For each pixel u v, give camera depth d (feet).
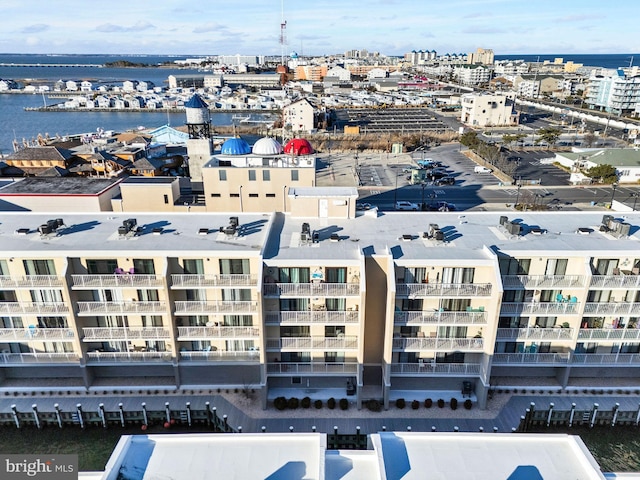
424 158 499.92
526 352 151.33
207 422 149.28
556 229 160.76
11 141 630.33
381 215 174.40
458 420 145.07
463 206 343.05
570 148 524.11
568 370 151.74
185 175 391.24
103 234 153.48
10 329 147.23
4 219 165.58
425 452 98.37
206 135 297.12
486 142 543.80
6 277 141.08
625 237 152.56
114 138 490.90
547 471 93.91
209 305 143.43
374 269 140.97
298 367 148.97
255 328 145.89
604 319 149.18
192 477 91.50
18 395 152.56
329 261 137.08
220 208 236.84
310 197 167.32
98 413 146.00
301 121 650.84
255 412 147.23
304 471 93.20
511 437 101.81
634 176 402.52
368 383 157.28
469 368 148.87
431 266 138.51
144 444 99.30
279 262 136.67
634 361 150.51
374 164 478.59
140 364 150.71
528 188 384.47
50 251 138.72
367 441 129.59
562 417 148.36
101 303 144.05
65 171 363.97
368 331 148.77
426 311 144.15
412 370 149.18
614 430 147.43
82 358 148.77
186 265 142.31
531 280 141.08
